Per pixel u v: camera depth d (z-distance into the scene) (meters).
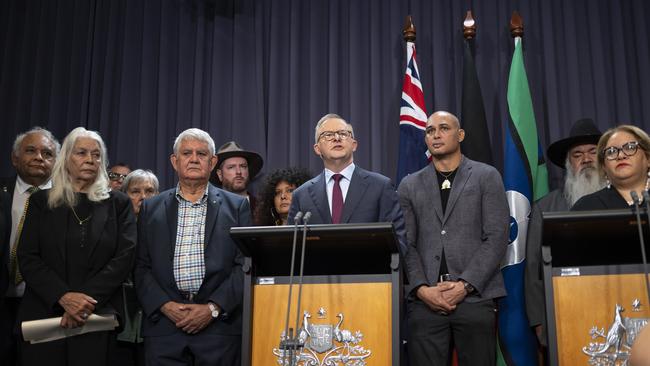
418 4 4.63
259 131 4.52
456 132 3.25
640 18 4.48
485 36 4.54
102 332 2.73
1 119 4.71
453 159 3.24
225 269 2.79
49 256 2.77
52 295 2.66
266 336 2.21
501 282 2.91
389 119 4.48
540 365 3.56
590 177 3.44
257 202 3.83
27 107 4.73
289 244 2.27
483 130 4.08
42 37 4.79
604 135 2.78
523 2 4.56
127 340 3.19
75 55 4.74
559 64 4.48
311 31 4.64
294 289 2.23
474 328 2.78
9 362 3.07
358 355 2.14
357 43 4.59
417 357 2.83
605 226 2.09
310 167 4.47
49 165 3.35
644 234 2.11
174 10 4.77
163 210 2.90
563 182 4.14
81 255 2.77
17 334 2.72
